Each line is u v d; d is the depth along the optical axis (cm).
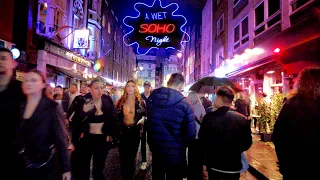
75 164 419
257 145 782
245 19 1423
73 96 827
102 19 2684
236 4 1583
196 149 446
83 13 2136
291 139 205
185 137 306
